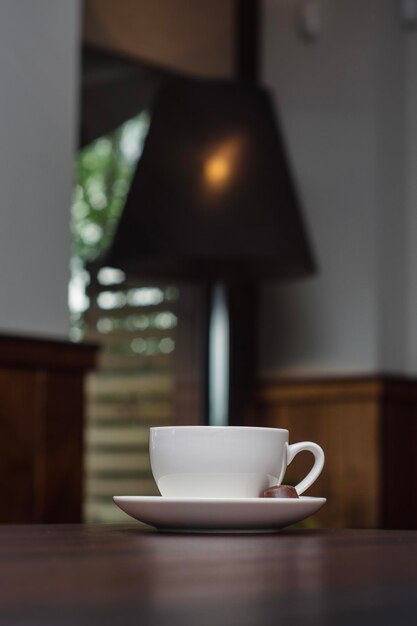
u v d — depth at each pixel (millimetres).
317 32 4254
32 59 3021
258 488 936
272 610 396
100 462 3822
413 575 550
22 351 2812
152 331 4000
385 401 3967
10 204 2936
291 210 3609
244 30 4340
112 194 3889
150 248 3463
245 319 4254
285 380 4152
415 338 4156
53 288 3010
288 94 4309
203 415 4117
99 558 612
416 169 4203
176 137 3578
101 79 3871
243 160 3572
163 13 4043
